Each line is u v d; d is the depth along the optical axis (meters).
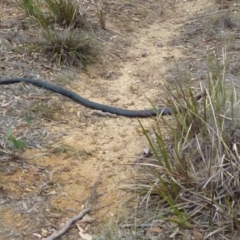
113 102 4.27
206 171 3.07
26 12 5.25
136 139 3.75
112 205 3.15
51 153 3.56
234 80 4.25
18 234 2.95
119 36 5.38
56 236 2.93
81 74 4.62
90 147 3.66
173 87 4.15
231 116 3.38
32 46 4.73
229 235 2.85
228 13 5.71
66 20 5.15
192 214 2.96
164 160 3.18
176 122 3.60
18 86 4.21
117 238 2.86
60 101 4.14
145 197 3.09
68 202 3.18
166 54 5.07
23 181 3.31
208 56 4.78
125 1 6.10
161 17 5.93
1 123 3.77
